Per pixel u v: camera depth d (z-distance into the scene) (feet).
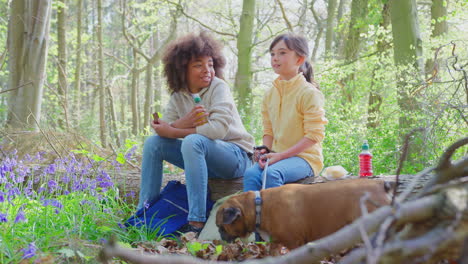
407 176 12.68
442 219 5.25
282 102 14.51
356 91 40.91
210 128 13.91
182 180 17.28
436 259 5.26
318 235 10.71
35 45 31.53
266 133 15.28
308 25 72.18
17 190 13.83
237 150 14.83
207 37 15.17
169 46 15.31
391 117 28.86
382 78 39.86
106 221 13.82
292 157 13.82
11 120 30.19
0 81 64.49
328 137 27.25
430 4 50.08
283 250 11.87
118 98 115.75
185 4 67.05
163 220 14.15
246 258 11.59
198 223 13.53
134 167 20.99
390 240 5.29
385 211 5.23
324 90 34.55
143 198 14.76
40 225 12.75
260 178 13.42
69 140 23.63
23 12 31.83
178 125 14.28
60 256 10.66
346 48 47.44
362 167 15.10
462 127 19.39
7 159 13.85
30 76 31.24
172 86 15.35
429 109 20.34
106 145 35.55
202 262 5.57
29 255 9.62
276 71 14.56
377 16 41.81
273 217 10.95
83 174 15.58
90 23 94.07
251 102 44.73
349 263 5.22
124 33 69.97
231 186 15.17
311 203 10.71
